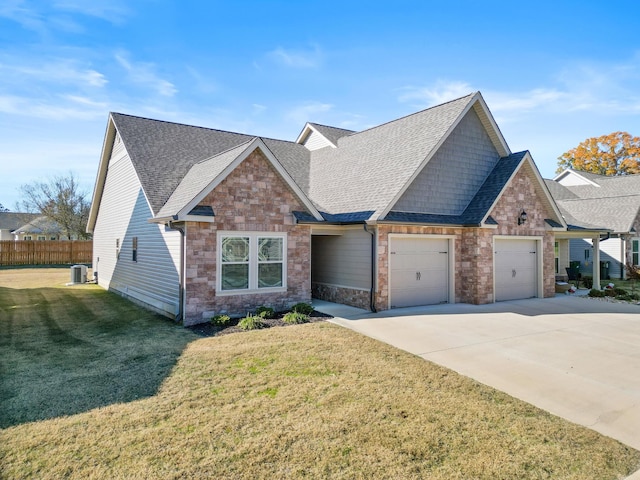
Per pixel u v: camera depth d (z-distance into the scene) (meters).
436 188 14.05
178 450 4.46
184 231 10.59
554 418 5.41
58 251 32.94
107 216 19.50
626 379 6.87
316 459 4.34
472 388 6.33
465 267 14.20
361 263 12.97
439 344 8.80
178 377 6.65
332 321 10.88
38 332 9.95
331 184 15.66
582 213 24.77
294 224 12.30
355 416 5.29
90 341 9.02
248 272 11.49
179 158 15.01
